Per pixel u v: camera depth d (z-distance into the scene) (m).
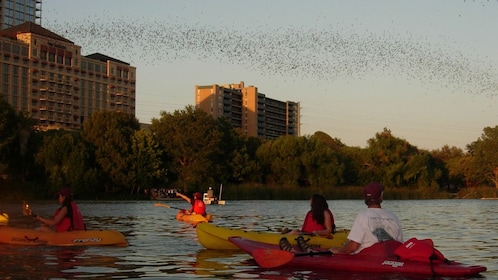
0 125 67.19
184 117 81.88
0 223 21.80
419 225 26.27
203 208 27.92
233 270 11.38
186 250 14.76
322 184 86.25
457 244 17.25
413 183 91.69
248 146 94.69
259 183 87.31
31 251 13.77
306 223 13.98
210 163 80.56
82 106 147.50
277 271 11.18
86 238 14.97
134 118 82.69
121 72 160.12
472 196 88.56
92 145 72.94
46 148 68.81
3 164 65.94
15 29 137.12
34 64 135.25
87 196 71.44
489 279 10.18
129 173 73.31
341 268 10.92
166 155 80.94
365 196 10.89
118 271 11.12
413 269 10.28
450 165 105.44
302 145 86.81
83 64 148.12
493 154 99.88
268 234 14.27
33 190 67.50
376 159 90.88
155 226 24.08
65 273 10.79
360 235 10.73
